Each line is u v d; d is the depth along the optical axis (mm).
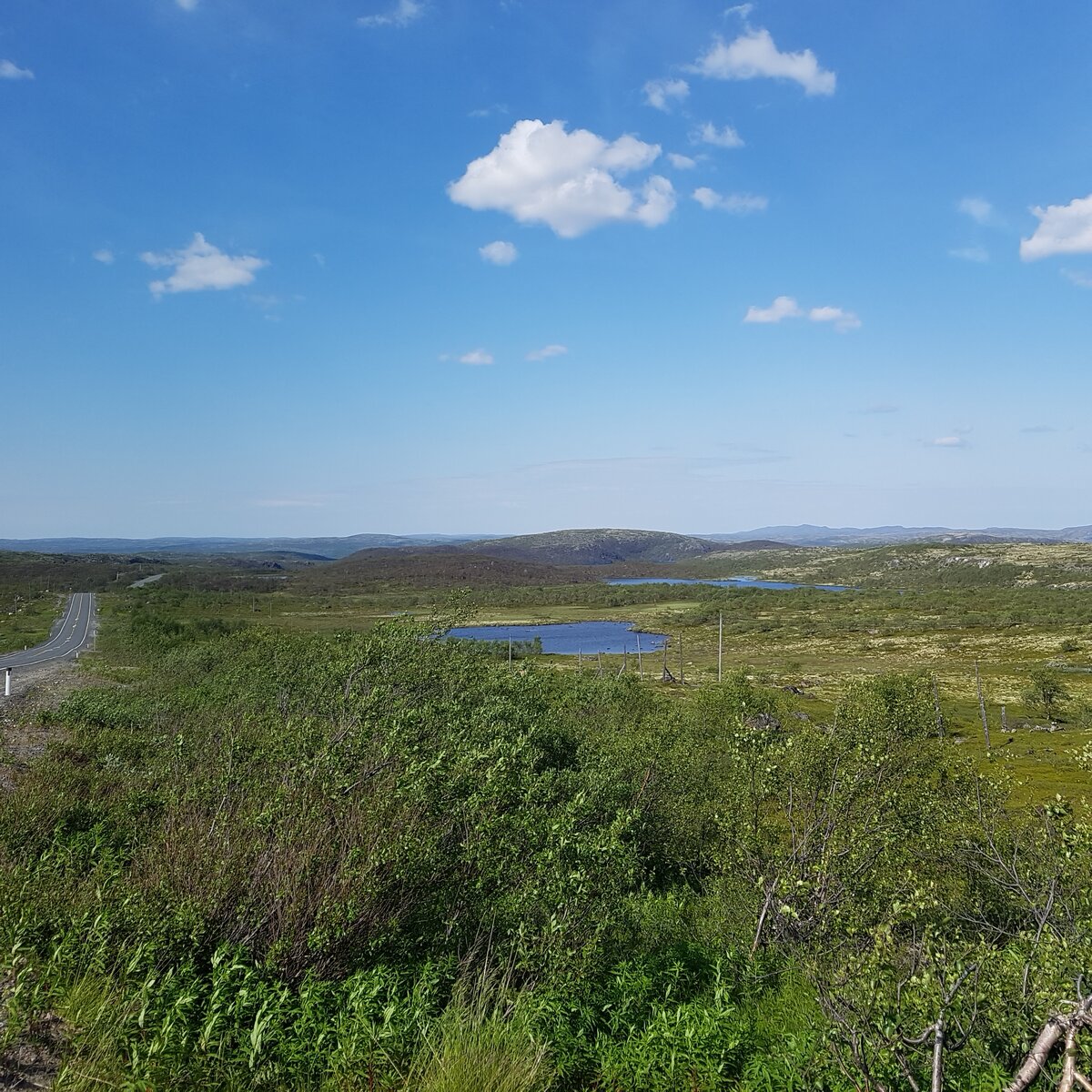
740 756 10844
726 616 197750
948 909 9125
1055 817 7254
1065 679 97500
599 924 8016
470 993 7105
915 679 11977
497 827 9117
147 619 69625
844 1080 6074
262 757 10203
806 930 9484
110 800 12438
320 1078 5566
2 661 56469
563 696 28266
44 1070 5109
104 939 6219
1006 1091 4684
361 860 7352
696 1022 7000
